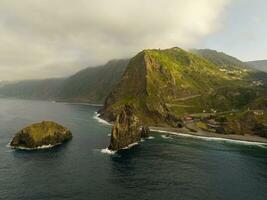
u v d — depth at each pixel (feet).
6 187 277.23
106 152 425.28
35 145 438.40
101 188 280.10
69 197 257.96
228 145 518.78
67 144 470.39
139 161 380.78
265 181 317.22
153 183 298.56
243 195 276.82
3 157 378.53
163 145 495.00
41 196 259.19
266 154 453.17
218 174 336.90
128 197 261.03
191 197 266.77
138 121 532.32
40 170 329.11
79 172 326.24
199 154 434.71
